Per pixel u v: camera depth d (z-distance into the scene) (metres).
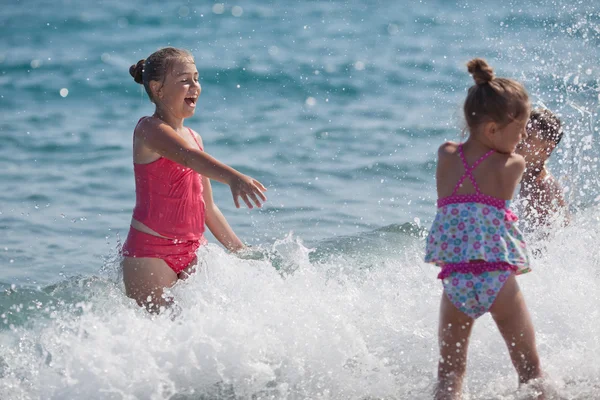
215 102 47.28
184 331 15.00
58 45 69.69
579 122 26.14
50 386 14.15
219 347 14.84
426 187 30.31
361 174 32.00
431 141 37.31
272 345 15.23
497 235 13.74
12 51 66.19
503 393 13.89
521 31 64.00
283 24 82.44
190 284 17.58
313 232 24.78
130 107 46.25
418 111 44.00
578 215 20.86
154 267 17.73
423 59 60.00
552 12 71.00
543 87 33.28
